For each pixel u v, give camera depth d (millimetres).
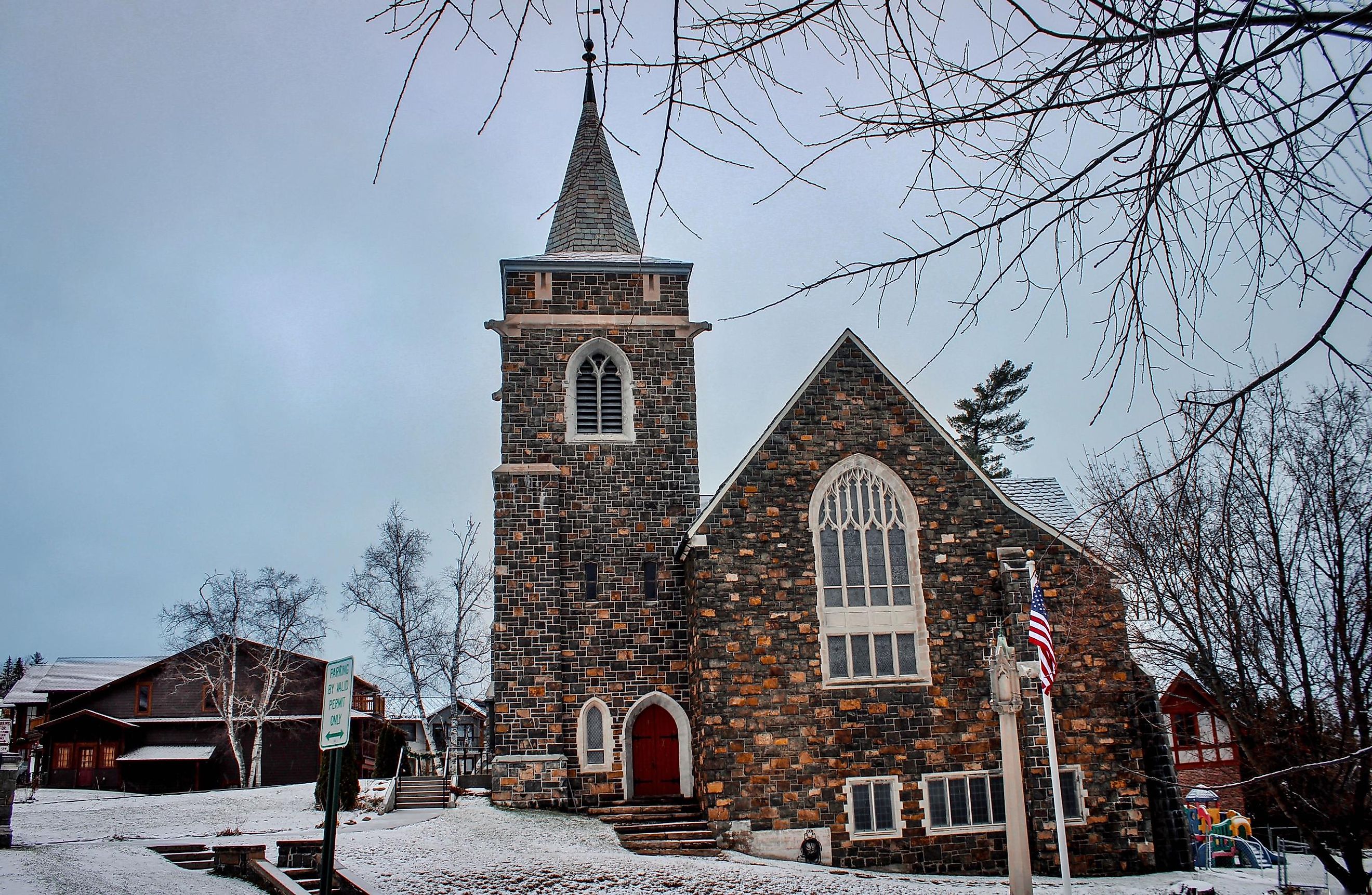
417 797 33750
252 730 57750
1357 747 20359
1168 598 23641
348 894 18438
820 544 29234
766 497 29219
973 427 64125
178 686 58750
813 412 30031
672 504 32250
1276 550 21594
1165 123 4992
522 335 33156
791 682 27922
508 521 31125
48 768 56156
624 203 37375
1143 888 24828
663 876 22828
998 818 27641
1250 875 29109
